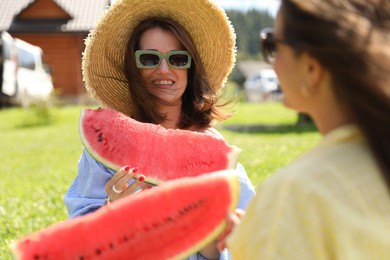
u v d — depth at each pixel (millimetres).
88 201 3314
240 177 3438
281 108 27250
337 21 1841
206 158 3486
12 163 11703
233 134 16641
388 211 1836
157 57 3432
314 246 1773
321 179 1830
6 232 5797
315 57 1879
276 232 1807
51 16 34219
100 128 3449
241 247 1896
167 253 2445
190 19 3611
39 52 30375
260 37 2162
